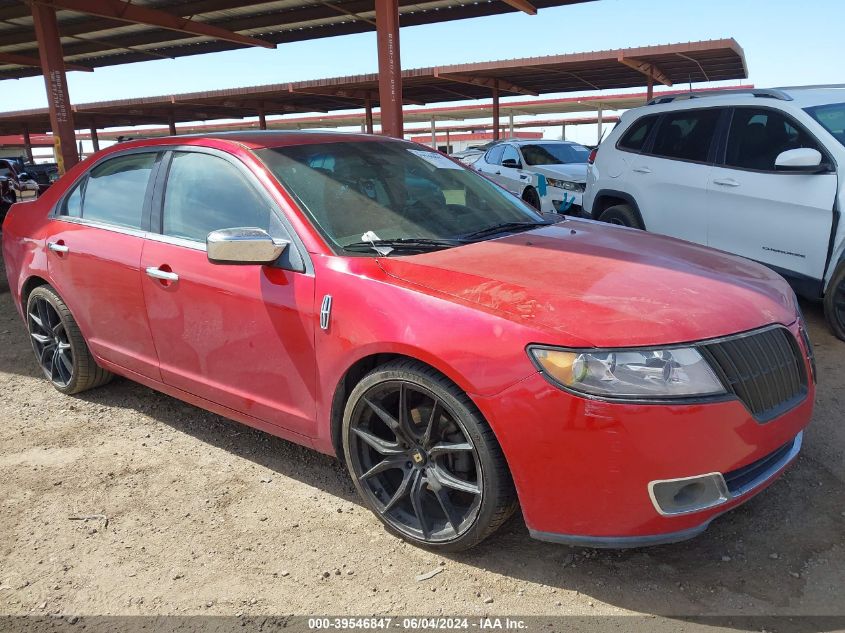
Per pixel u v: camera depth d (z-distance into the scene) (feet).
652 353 7.09
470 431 7.74
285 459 11.32
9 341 18.71
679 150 20.75
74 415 13.28
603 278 8.48
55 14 48.65
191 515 9.66
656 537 7.27
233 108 104.63
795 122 17.46
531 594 7.80
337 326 8.75
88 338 13.11
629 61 60.39
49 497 10.21
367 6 50.16
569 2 45.14
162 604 7.82
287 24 54.80
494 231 10.82
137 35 61.67
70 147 50.26
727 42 53.83
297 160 10.68
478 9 48.73
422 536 8.61
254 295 9.68
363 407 8.84
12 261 14.85
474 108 108.99
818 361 15.10
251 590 8.02
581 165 37.58
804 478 10.11
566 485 7.24
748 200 18.22
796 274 17.25
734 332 7.63
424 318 7.98
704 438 7.06
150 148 12.21
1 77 86.38
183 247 10.80
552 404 7.11
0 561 8.71
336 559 8.58
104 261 12.01
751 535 8.77
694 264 9.48
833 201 16.07
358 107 101.50
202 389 11.02
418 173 11.84
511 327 7.44
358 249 9.41
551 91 84.53
